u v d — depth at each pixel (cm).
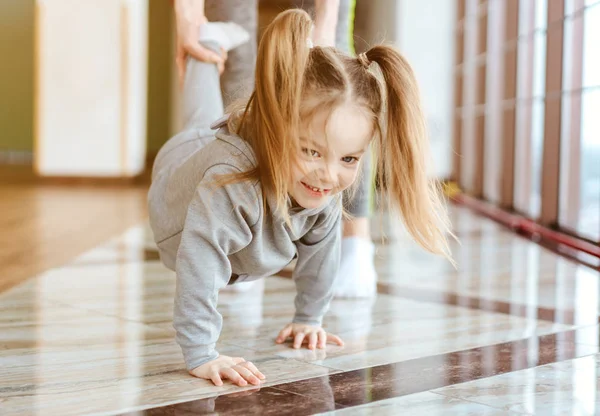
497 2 417
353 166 111
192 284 112
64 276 198
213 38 165
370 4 574
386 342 138
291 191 111
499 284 202
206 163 115
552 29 314
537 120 348
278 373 116
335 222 128
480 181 444
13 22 635
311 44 113
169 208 128
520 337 143
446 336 143
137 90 520
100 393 105
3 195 420
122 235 279
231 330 145
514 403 102
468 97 481
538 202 344
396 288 194
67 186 483
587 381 113
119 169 502
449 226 134
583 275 218
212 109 163
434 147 509
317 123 106
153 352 127
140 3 520
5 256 229
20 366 118
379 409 99
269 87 106
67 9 487
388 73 116
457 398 104
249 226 115
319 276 132
